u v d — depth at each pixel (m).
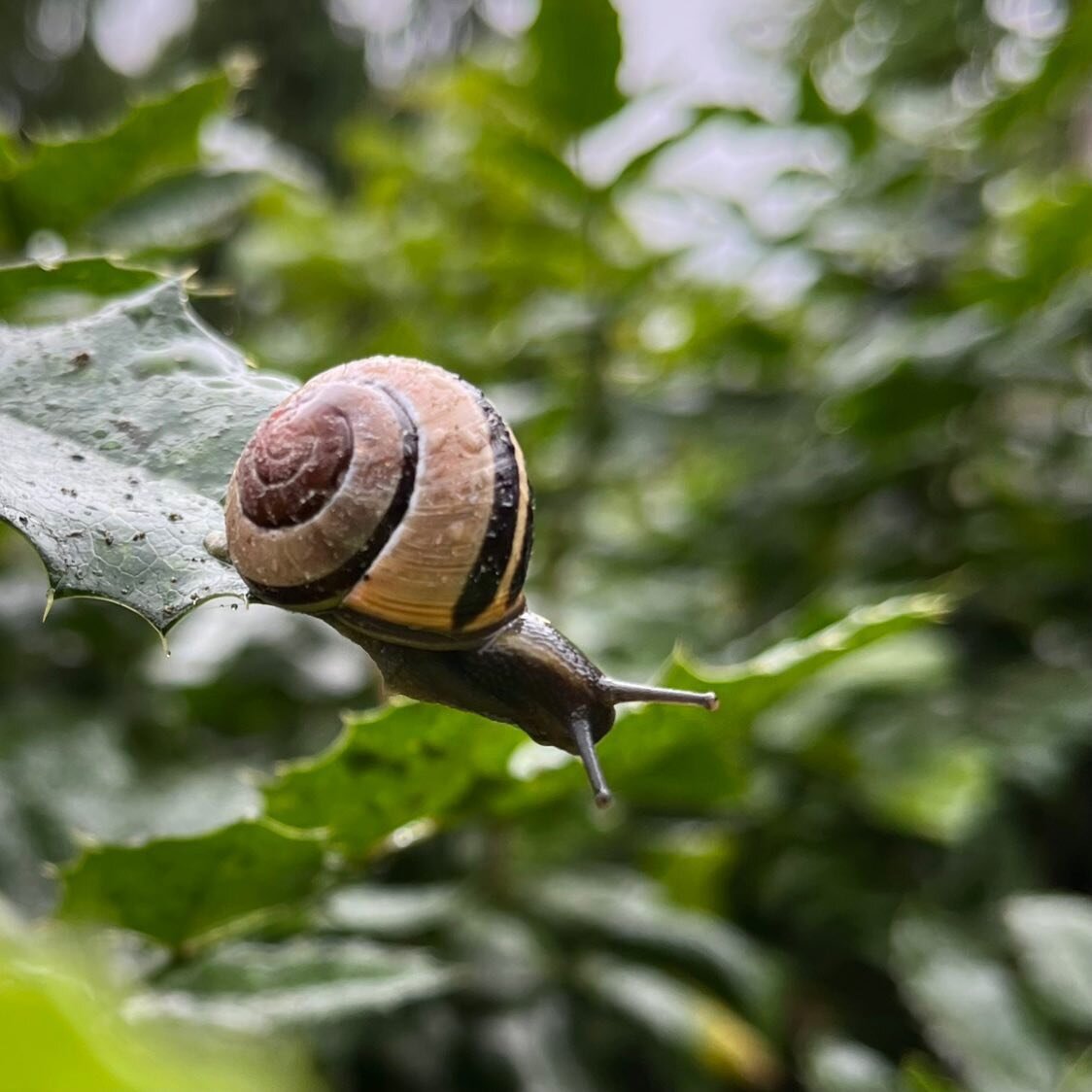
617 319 0.26
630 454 0.26
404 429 0.11
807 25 0.31
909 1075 0.15
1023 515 0.25
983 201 0.26
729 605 0.27
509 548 0.11
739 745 0.18
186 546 0.10
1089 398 0.25
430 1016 0.17
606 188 0.24
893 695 0.21
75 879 0.12
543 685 0.12
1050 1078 0.15
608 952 0.19
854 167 0.27
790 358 0.28
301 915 0.14
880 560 0.25
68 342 0.11
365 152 0.33
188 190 0.17
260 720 0.21
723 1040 0.18
